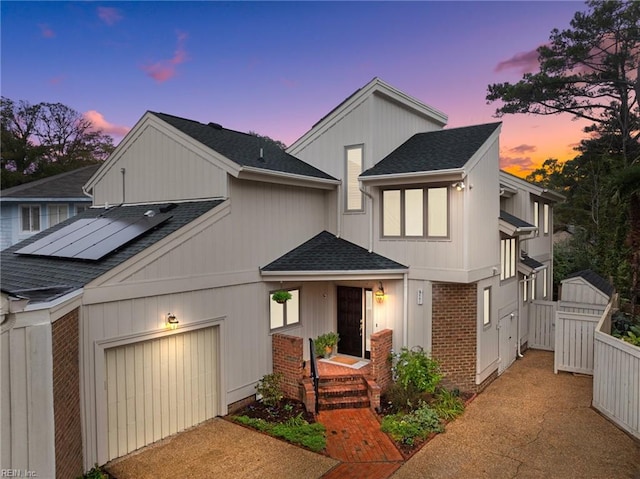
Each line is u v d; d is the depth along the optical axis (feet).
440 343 35.86
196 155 33.50
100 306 23.84
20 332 15.99
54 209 70.95
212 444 26.76
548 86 81.25
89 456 23.20
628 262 44.29
